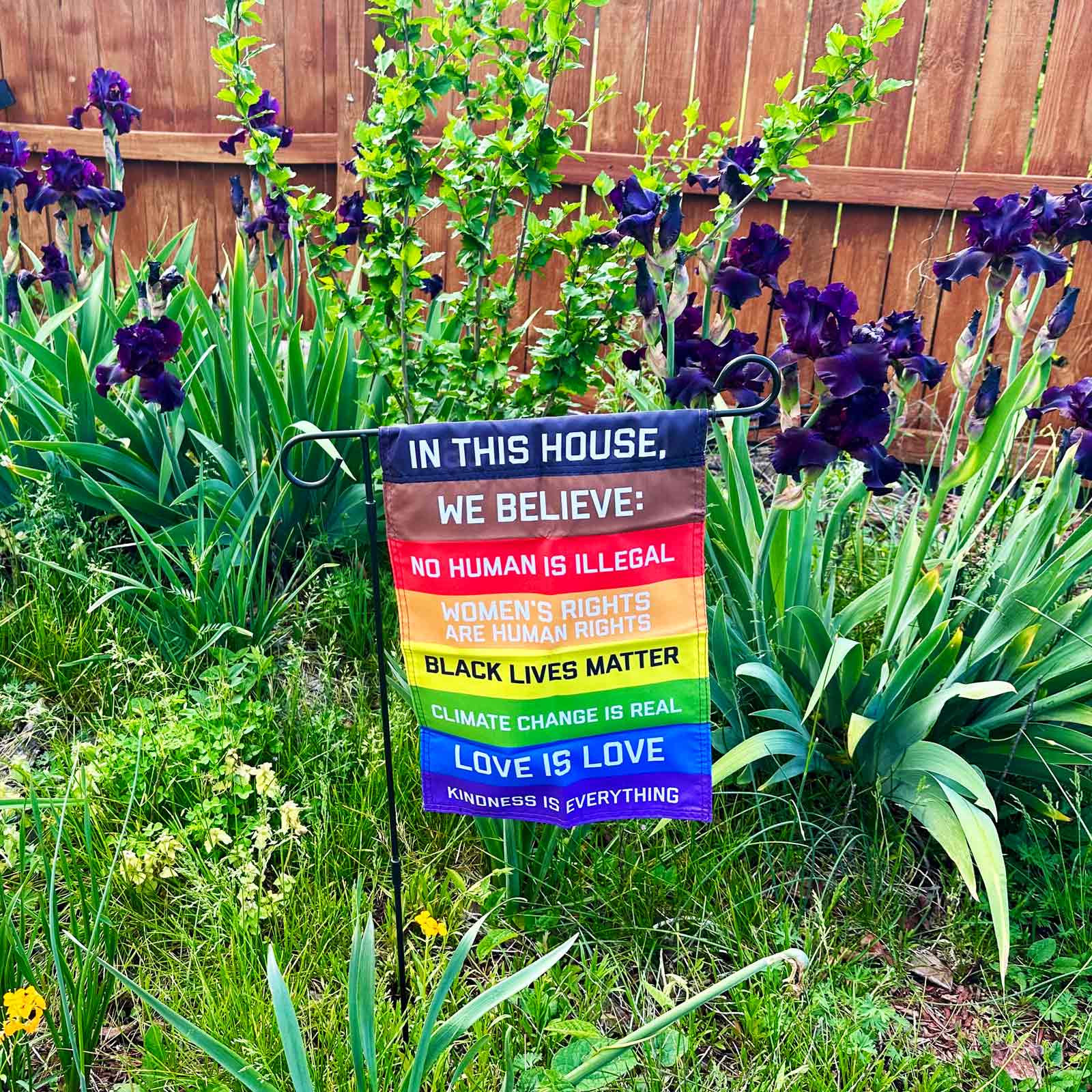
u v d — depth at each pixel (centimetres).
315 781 251
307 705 285
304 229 327
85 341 389
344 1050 189
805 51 460
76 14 542
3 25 548
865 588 341
